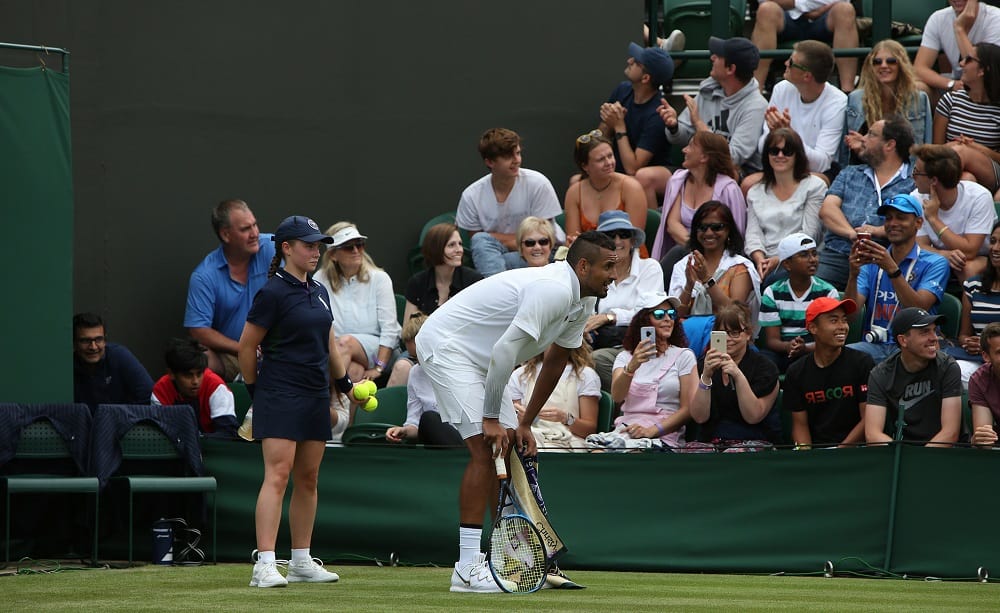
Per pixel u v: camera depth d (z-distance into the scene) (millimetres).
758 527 22703
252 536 24703
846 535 22172
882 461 22078
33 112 25453
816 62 31938
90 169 31047
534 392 18531
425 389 26219
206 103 32344
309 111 33344
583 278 17625
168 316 31750
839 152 32312
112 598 17141
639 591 18516
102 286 31031
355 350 28984
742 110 32750
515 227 31922
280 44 33094
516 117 34594
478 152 34406
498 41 34531
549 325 17656
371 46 33844
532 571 17984
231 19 32656
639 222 31344
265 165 32906
